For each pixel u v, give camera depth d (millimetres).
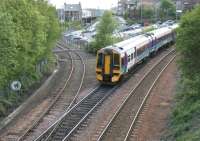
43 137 25375
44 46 42812
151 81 41562
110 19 66750
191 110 27062
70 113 30344
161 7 149375
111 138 25312
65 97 35938
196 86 29656
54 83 41969
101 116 29781
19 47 33469
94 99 34656
